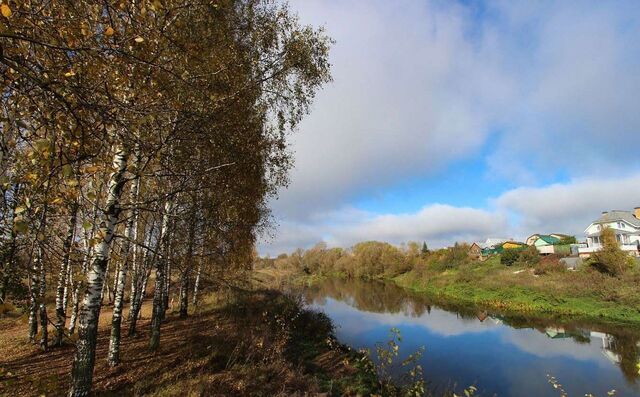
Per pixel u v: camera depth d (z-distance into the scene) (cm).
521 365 1711
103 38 335
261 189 1339
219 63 675
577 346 2008
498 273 4397
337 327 2325
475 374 1591
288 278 6303
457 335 2305
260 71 914
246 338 1216
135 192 921
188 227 1176
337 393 1024
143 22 365
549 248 5622
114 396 760
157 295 1128
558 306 3019
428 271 5619
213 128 683
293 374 1018
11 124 307
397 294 4488
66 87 292
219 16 722
